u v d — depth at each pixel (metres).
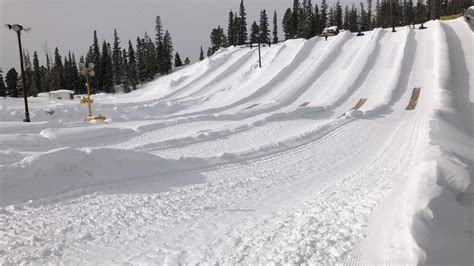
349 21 108.56
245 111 27.64
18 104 47.03
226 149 15.95
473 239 5.52
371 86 34.44
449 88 28.55
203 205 8.23
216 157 12.94
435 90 29.22
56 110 28.50
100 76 83.81
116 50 90.19
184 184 10.03
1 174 8.34
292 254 5.32
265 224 6.73
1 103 48.56
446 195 6.51
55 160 9.19
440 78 30.56
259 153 14.25
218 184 10.14
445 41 40.00
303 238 5.84
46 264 5.41
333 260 5.09
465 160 10.44
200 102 39.97
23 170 8.67
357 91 33.84
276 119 24.00
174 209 7.91
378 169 11.75
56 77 90.06
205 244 5.97
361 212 6.94
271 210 7.80
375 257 4.99
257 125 22.05
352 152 14.85
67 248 5.96
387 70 37.22
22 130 19.98
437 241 4.96
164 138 18.92
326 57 44.69
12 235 6.43
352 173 11.48
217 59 58.59
